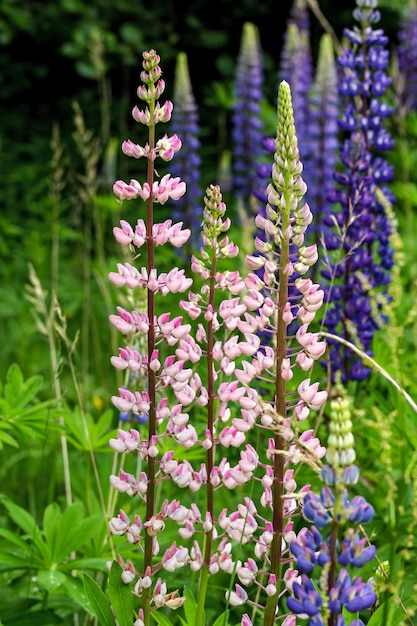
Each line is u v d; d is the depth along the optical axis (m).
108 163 9.20
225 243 2.85
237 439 2.80
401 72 10.55
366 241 5.03
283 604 3.85
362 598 2.30
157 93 2.77
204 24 13.59
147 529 2.83
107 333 7.62
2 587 4.22
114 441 2.84
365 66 5.29
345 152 5.12
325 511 2.30
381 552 3.83
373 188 5.12
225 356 2.89
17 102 13.65
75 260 9.27
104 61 12.75
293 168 2.65
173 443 4.24
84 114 13.03
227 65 13.22
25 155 12.67
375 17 5.29
